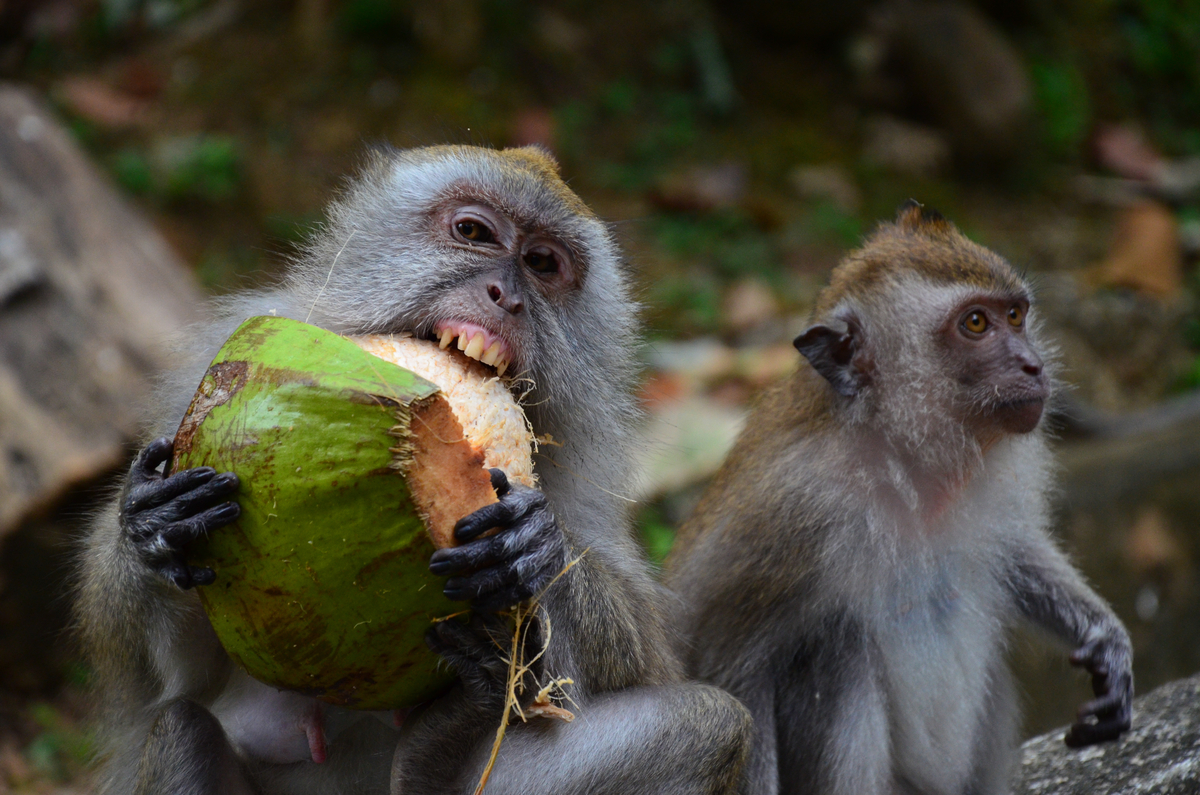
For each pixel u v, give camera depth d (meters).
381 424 3.07
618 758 3.62
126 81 12.73
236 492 3.11
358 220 4.38
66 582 4.88
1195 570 8.08
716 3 14.80
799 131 13.91
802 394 4.77
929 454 4.59
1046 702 7.18
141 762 3.71
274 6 13.52
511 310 4.07
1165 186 14.35
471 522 3.11
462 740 3.54
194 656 3.97
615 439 4.54
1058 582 4.91
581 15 14.09
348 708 3.36
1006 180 14.16
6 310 7.52
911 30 14.27
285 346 3.24
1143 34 16.33
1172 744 4.68
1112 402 11.72
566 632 3.69
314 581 3.09
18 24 13.12
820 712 4.52
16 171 8.27
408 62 13.02
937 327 4.66
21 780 6.74
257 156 11.99
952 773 4.63
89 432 7.24
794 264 12.20
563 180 4.62
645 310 5.09
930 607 4.64
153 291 8.22
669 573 4.99
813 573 4.51
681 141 13.34
